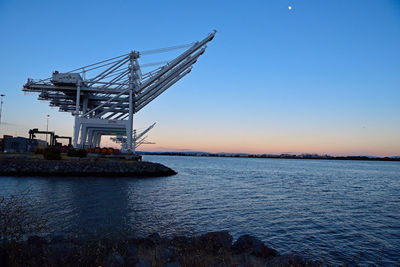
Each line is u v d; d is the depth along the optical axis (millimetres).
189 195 29891
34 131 76500
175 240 9977
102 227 13336
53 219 15672
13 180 37156
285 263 8398
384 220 19750
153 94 64875
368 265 11047
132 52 60156
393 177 77188
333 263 11125
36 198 22828
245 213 20844
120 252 7652
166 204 23469
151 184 39406
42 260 6410
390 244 13930
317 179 62500
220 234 10742
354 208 24703
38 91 58906
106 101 62844
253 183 47844
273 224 17594
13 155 52531
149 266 6699
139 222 16203
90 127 60156
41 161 46625
